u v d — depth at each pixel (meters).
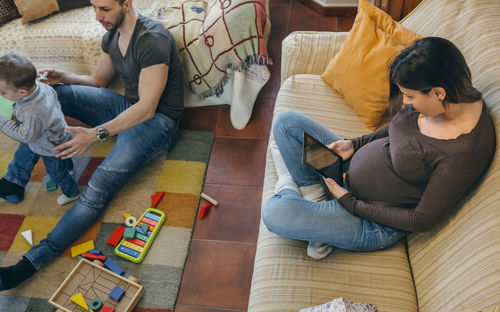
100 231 2.15
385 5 2.37
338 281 1.48
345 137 1.92
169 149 2.48
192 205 2.23
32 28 2.63
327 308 1.31
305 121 1.79
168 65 2.11
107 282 1.93
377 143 1.54
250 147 2.49
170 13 2.57
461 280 1.25
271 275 1.52
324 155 1.58
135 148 2.20
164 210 2.21
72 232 2.06
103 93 2.34
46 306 1.91
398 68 1.24
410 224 1.38
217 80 2.54
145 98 2.09
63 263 2.04
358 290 1.45
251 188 2.31
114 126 2.07
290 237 1.56
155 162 2.42
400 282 1.47
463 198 1.38
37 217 2.23
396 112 1.53
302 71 2.20
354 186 1.56
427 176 1.36
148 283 1.97
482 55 1.53
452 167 1.27
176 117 2.36
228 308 1.90
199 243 2.11
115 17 1.96
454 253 1.33
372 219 1.47
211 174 2.38
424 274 1.44
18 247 2.13
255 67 2.47
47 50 2.62
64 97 2.27
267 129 2.58
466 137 1.26
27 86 1.77
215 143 2.53
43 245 2.00
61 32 2.59
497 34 1.54
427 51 1.18
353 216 1.53
